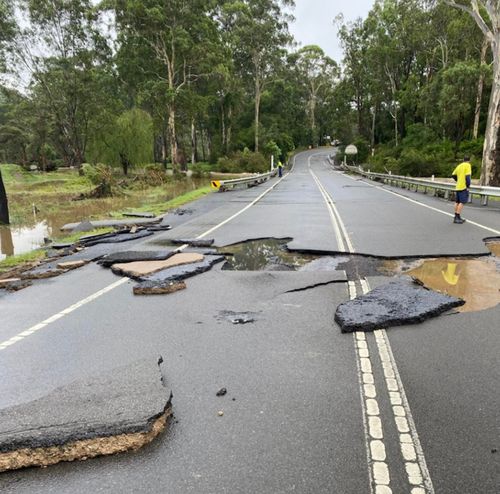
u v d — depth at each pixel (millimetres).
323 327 4715
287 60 80438
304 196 21547
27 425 2881
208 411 3184
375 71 62125
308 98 100438
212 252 8781
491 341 4230
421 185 22047
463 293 5711
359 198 20000
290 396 3361
